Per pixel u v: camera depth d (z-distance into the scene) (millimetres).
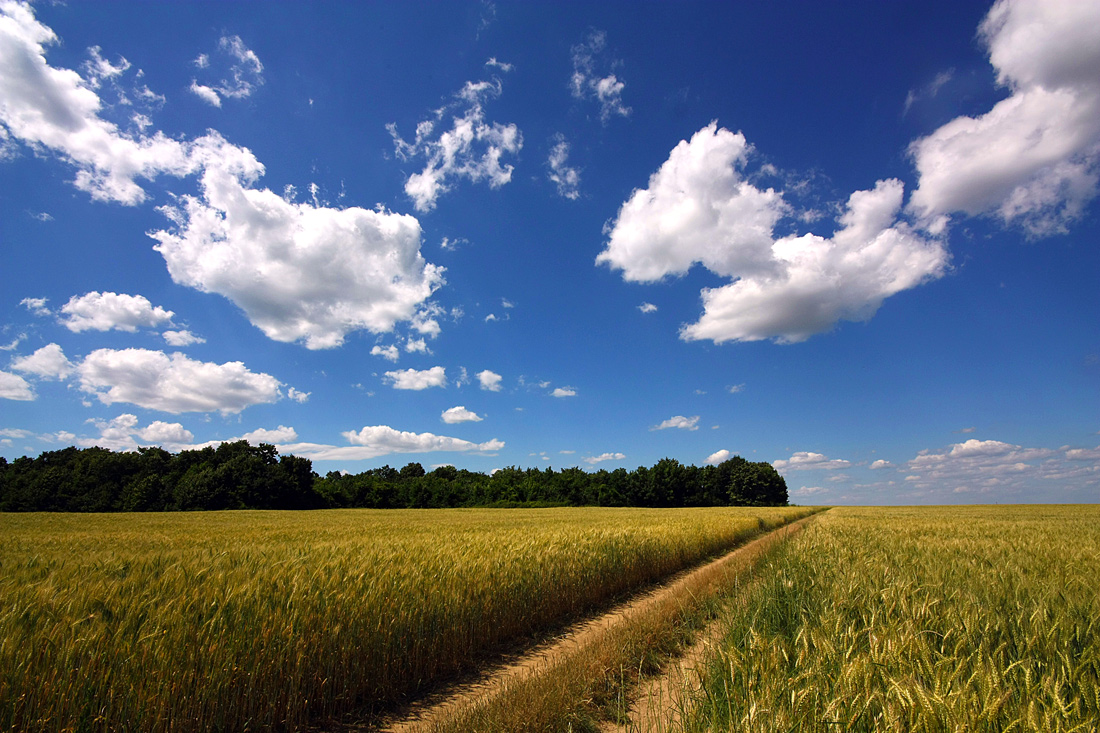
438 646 6285
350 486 88125
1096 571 7629
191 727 4238
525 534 13828
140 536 15148
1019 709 2469
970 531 17766
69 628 4195
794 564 8297
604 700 4492
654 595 10797
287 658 4844
